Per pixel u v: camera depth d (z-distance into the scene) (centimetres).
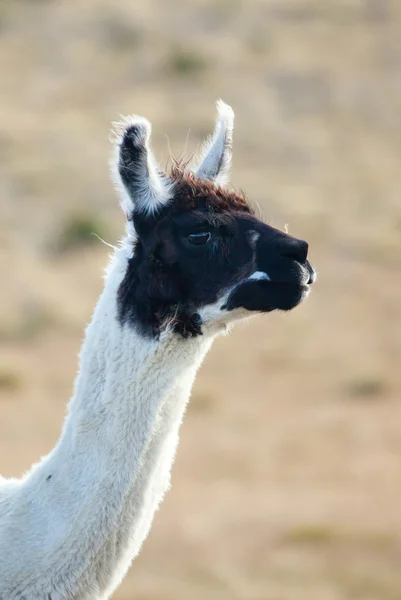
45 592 2522
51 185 12200
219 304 2614
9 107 13975
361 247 11044
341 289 10381
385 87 14500
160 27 15900
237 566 5066
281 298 2623
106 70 14825
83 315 9831
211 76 14438
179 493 6347
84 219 11288
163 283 2594
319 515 5762
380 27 15925
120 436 2542
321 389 8562
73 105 14088
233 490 6425
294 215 11525
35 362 9025
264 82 14450
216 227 2620
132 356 2566
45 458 2670
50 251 11062
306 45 15462
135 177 2638
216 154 2917
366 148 13250
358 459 7012
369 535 5403
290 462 7006
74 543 2512
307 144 13125
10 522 2556
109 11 16212
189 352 2608
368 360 9088
